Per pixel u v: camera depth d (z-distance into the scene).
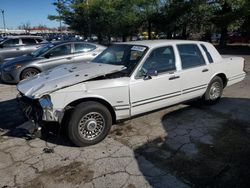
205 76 5.32
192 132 4.41
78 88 3.78
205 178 3.13
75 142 3.82
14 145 3.99
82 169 3.35
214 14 21.75
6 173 3.27
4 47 12.91
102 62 4.88
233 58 6.14
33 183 3.07
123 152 3.77
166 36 30.95
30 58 8.30
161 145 3.97
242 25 21.56
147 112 4.51
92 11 30.14
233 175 3.19
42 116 3.64
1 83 8.59
